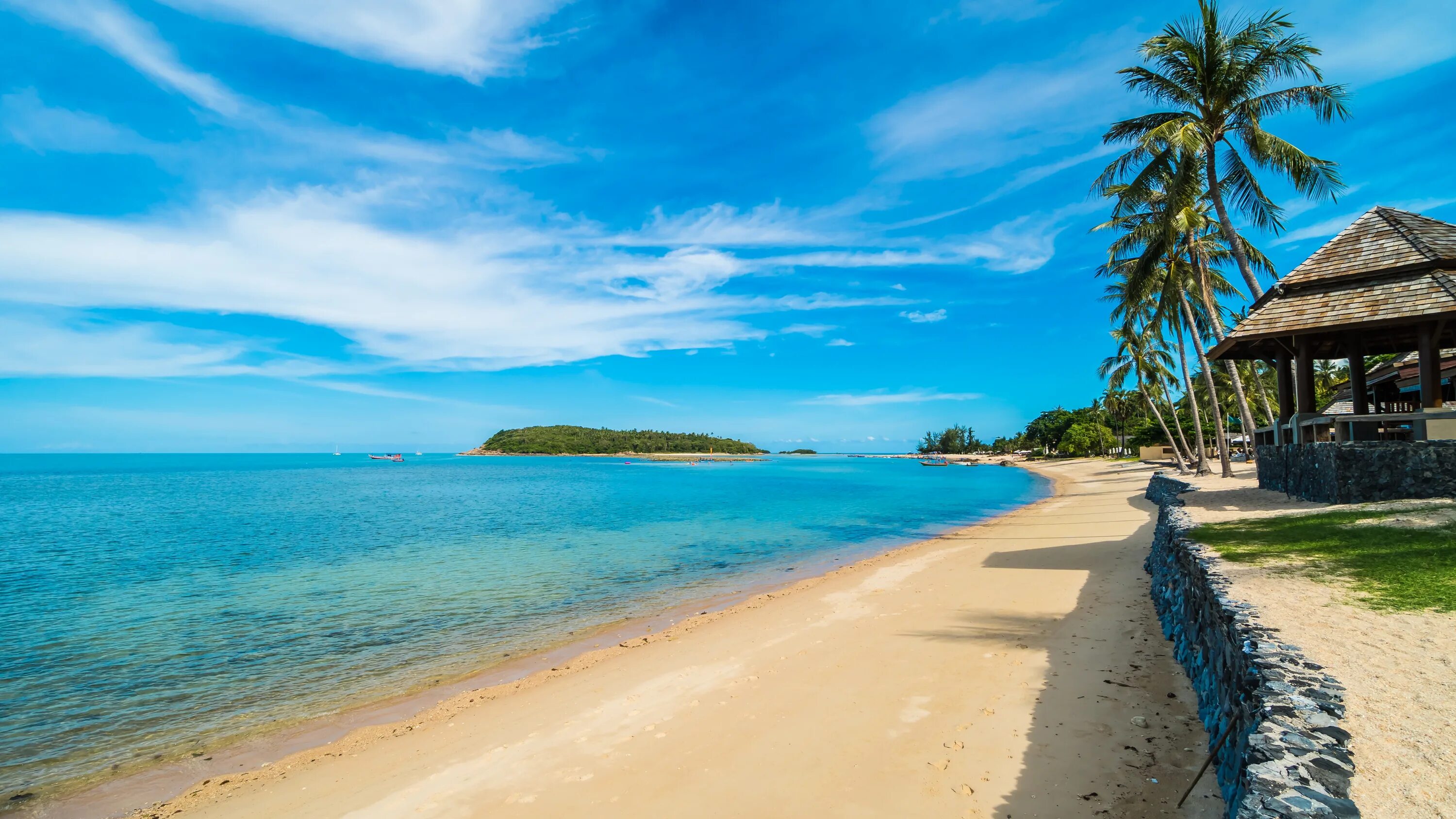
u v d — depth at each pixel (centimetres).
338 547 2600
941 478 8600
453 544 2648
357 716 926
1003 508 3944
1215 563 854
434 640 1285
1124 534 2125
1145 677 804
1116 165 2259
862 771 640
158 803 707
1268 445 1852
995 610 1197
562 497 5462
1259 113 2011
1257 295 1972
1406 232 1374
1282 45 1952
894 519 3478
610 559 2220
